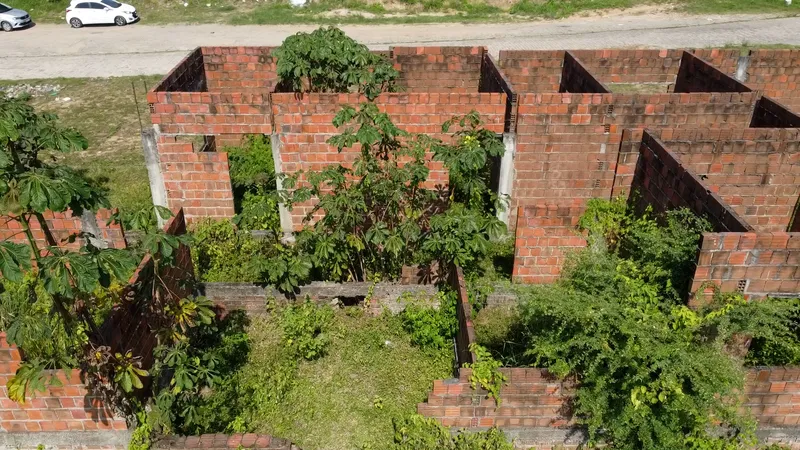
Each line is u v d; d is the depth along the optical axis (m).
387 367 8.98
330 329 9.56
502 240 11.99
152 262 7.75
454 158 10.07
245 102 11.29
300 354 9.19
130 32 29.03
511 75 14.82
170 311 7.73
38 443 7.24
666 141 10.34
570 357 7.01
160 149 11.66
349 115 10.15
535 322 7.80
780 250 7.68
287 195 10.45
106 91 21.42
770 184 10.56
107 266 5.73
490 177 12.96
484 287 9.69
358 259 10.38
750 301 7.64
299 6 32.00
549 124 11.45
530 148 11.68
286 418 8.10
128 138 17.59
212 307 9.93
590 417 7.18
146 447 6.90
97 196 6.21
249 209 10.03
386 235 9.45
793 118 11.04
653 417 6.59
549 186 12.06
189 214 12.30
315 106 11.30
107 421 7.09
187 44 26.94
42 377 6.29
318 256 9.57
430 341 9.24
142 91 21.41
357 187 10.10
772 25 28.56
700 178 10.20
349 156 11.76
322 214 12.16
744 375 6.84
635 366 6.48
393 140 10.52
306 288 9.82
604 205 11.36
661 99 11.32
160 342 7.56
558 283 9.29
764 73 14.86
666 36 27.25
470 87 14.99
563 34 27.92
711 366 6.46
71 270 5.68
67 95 21.06
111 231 10.12
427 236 10.17
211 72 14.75
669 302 7.75
